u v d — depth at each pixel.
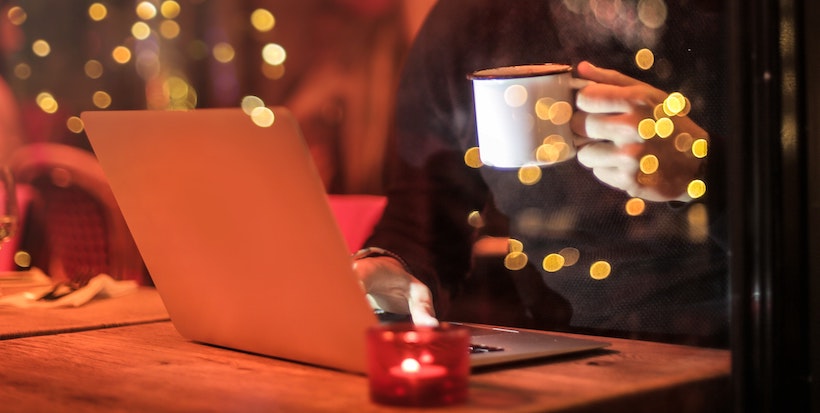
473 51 1.37
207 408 0.68
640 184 1.00
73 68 3.06
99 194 2.42
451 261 1.37
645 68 1.12
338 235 0.72
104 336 1.08
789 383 0.81
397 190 1.46
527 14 1.28
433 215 1.40
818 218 0.82
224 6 2.91
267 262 0.82
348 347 0.79
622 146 0.99
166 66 2.96
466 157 1.38
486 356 0.82
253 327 0.89
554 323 1.22
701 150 1.03
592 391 0.72
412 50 1.48
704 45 1.06
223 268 0.88
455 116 1.41
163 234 0.93
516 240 1.28
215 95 2.98
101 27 3.02
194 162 0.82
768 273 0.80
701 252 1.07
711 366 0.84
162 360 0.90
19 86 3.07
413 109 1.47
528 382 0.76
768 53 0.80
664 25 1.10
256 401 0.70
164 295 1.00
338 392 0.73
